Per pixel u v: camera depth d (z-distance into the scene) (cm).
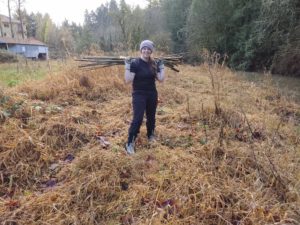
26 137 408
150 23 3312
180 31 2541
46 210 300
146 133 471
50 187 340
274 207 297
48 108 521
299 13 1125
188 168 362
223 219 281
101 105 623
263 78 1229
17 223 284
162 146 426
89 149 412
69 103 621
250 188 330
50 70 884
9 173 359
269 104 706
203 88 852
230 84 938
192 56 2166
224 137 449
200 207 296
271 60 1546
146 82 409
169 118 548
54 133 438
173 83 926
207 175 347
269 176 351
